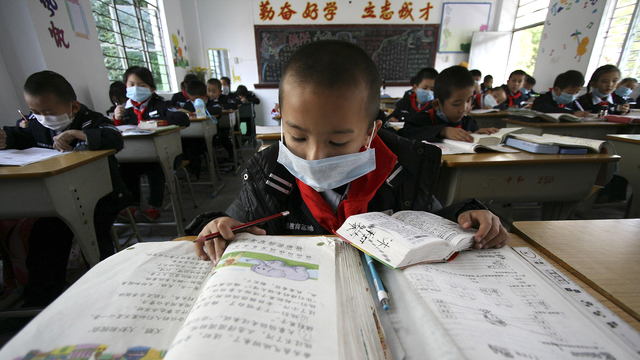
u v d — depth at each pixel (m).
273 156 0.72
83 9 2.51
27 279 1.24
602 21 3.94
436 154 0.73
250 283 0.35
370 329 0.31
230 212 0.72
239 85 5.41
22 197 0.96
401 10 5.43
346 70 0.45
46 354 0.27
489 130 1.56
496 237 0.47
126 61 3.43
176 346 0.26
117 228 1.98
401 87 5.85
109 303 0.34
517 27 5.57
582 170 1.21
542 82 4.93
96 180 1.21
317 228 0.69
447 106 1.53
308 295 0.34
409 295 0.36
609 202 2.18
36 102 1.27
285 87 0.48
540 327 0.30
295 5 5.30
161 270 0.41
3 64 2.01
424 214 0.57
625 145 1.68
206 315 0.29
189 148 2.92
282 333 0.28
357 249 0.47
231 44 5.47
